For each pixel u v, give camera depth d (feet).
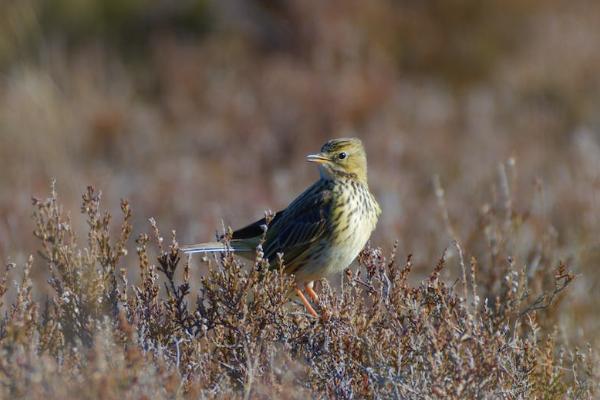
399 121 65.87
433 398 22.88
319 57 72.59
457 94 73.97
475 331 24.04
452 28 79.00
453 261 36.42
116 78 71.77
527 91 70.49
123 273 25.68
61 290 25.82
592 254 37.47
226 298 25.30
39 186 51.42
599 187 45.27
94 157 61.46
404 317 25.04
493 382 23.75
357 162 32.12
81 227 42.57
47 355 21.84
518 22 79.25
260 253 25.44
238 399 22.03
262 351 24.48
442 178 55.21
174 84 70.23
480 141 61.82
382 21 77.92
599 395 25.40
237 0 79.77
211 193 52.90
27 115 59.57
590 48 73.82
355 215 31.45
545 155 58.49
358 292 26.18
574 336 31.81
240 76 71.77
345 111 65.36
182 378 22.67
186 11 79.82
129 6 79.30
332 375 24.11
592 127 65.77
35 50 71.20
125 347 23.29
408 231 42.39
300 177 56.54
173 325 25.34
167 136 63.67
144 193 51.16
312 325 25.44
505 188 37.58
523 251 35.70
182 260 37.22
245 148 61.62
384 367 23.80
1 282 25.18
